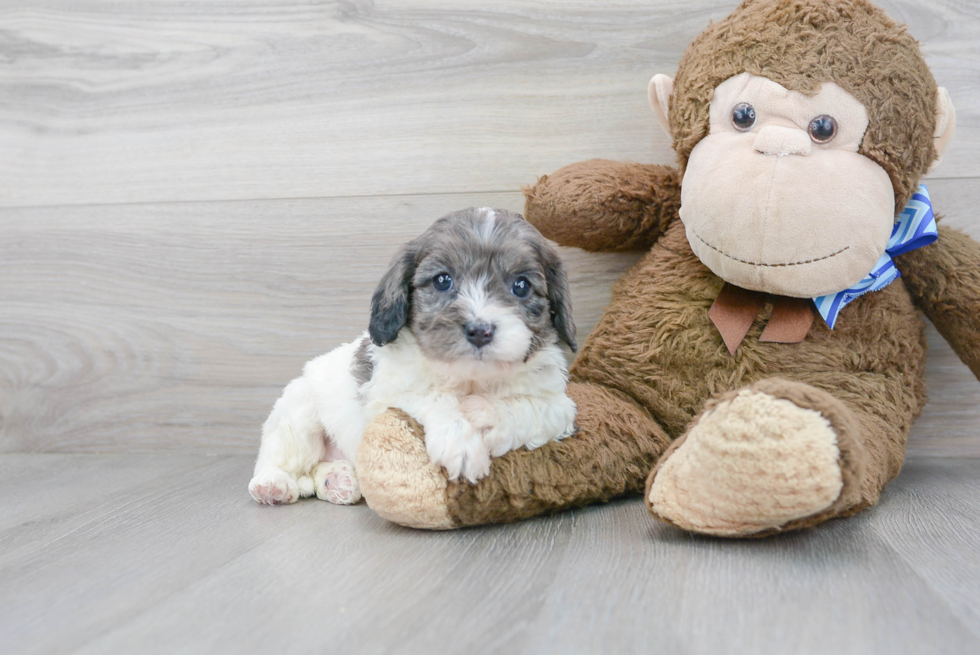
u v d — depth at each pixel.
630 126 0.88
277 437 0.79
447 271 0.69
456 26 0.90
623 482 0.73
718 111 0.73
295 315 0.93
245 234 0.93
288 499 0.76
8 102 0.96
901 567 0.60
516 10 0.89
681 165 0.78
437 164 0.91
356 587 0.59
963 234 0.80
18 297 0.96
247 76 0.93
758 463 0.60
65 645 0.53
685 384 0.77
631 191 0.80
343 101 0.92
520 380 0.71
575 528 0.68
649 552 0.63
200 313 0.94
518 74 0.89
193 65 0.93
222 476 0.86
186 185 0.94
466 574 0.60
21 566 0.63
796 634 0.53
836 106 0.70
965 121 0.84
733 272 0.72
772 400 0.60
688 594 0.57
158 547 0.66
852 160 0.70
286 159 0.93
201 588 0.59
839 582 0.58
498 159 0.90
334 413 0.77
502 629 0.53
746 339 0.76
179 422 0.95
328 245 0.92
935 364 0.85
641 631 0.53
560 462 0.70
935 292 0.79
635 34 0.88
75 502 0.78
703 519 0.63
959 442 0.86
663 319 0.78
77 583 0.61
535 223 0.82
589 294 0.88
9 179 0.96
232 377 0.94
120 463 0.92
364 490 0.68
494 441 0.68
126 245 0.95
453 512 0.67
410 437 0.68
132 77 0.94
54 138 0.96
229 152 0.93
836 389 0.75
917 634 0.53
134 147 0.95
